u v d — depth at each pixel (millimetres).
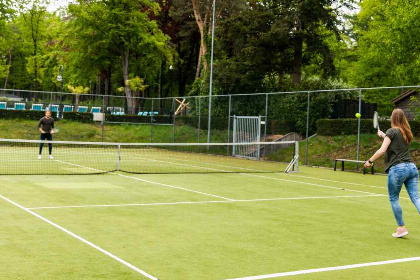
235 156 26453
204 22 47375
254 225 8062
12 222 7543
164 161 22250
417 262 6008
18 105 34500
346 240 7156
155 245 6461
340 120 23875
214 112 28891
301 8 31594
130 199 10461
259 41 32656
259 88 36312
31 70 54219
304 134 26516
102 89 69438
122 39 43969
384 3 37812
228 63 34875
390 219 9070
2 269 5137
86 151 26734
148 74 53031
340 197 12023
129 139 33938
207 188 12867
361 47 40438
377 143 21797
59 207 9070
